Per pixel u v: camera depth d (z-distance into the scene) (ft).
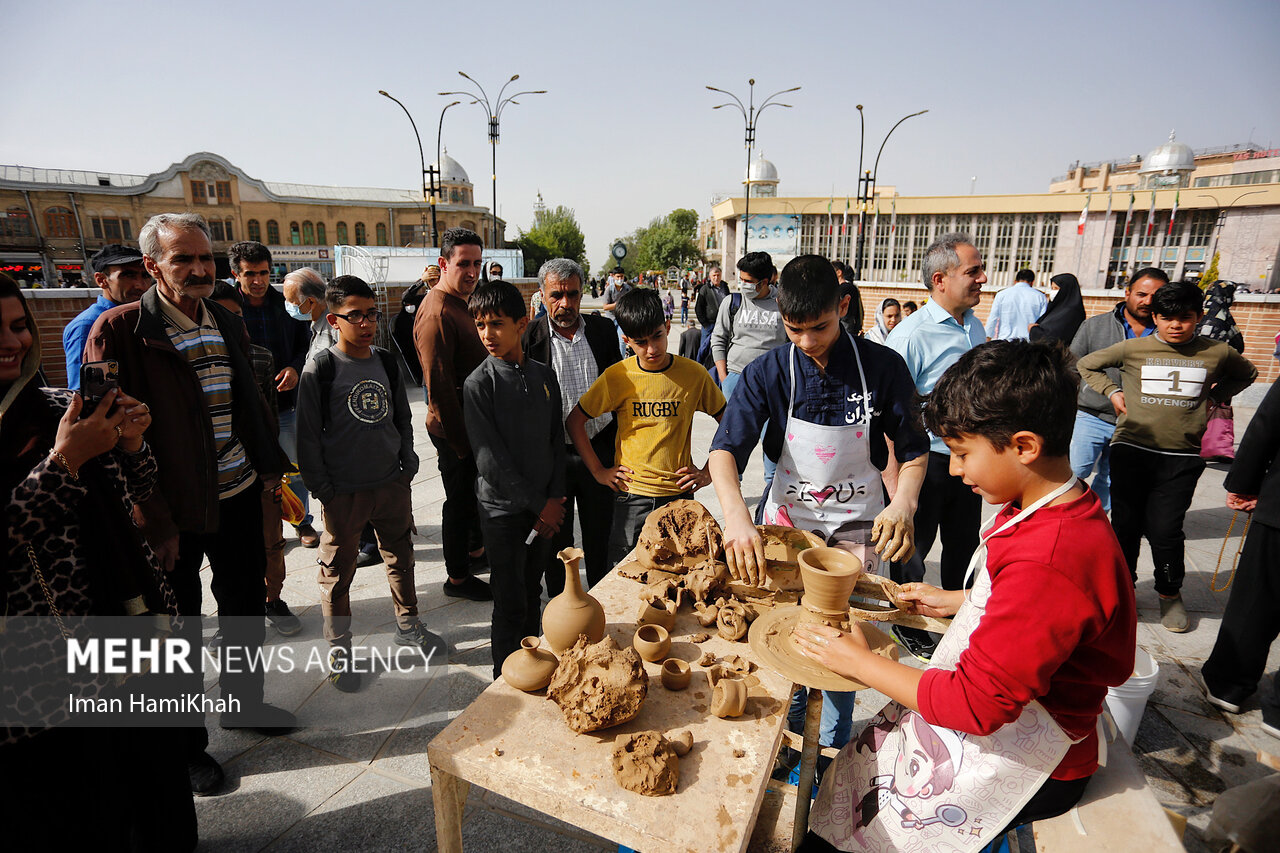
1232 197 117.08
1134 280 11.85
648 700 4.75
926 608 5.47
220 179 156.66
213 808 6.95
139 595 5.31
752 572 5.70
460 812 4.64
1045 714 3.94
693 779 3.99
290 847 6.46
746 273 15.85
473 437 8.11
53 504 4.67
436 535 14.48
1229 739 8.28
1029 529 3.66
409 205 189.26
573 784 3.92
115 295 9.83
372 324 8.98
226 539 7.88
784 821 5.48
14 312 4.62
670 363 9.17
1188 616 11.15
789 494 7.31
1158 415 10.44
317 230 174.81
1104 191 120.78
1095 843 4.15
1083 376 11.75
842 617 4.80
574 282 10.44
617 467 9.32
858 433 6.94
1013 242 129.59
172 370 6.93
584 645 4.80
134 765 5.46
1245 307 26.94
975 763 4.08
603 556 10.79
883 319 25.11
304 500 13.71
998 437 3.63
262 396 8.24
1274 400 8.13
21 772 4.74
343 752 7.86
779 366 7.05
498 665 8.66
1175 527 10.50
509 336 8.17
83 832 5.07
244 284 13.24
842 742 7.45
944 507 9.84
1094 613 3.48
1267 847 5.40
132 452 5.77
